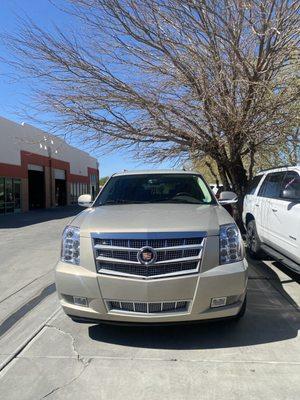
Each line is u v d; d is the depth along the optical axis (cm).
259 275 848
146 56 1145
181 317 495
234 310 512
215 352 499
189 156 1370
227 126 1167
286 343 522
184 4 1011
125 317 498
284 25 1001
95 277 501
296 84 1066
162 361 477
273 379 436
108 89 1175
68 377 444
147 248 493
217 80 1080
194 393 412
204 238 504
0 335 564
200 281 493
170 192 707
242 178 1367
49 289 799
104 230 511
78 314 517
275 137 1206
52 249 1305
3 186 3266
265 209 889
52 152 4381
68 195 4966
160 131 1247
